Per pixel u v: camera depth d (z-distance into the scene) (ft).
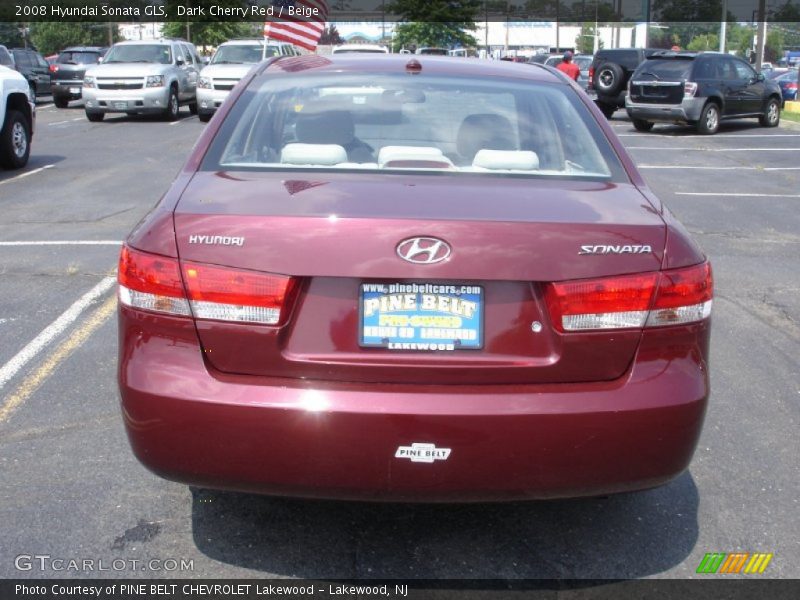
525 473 9.16
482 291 9.20
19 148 41.57
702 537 11.25
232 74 67.82
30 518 11.30
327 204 9.53
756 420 14.82
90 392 15.23
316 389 9.11
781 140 61.26
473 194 10.03
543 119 12.49
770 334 19.27
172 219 9.48
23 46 142.61
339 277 9.08
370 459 9.06
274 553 10.69
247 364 9.20
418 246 9.03
